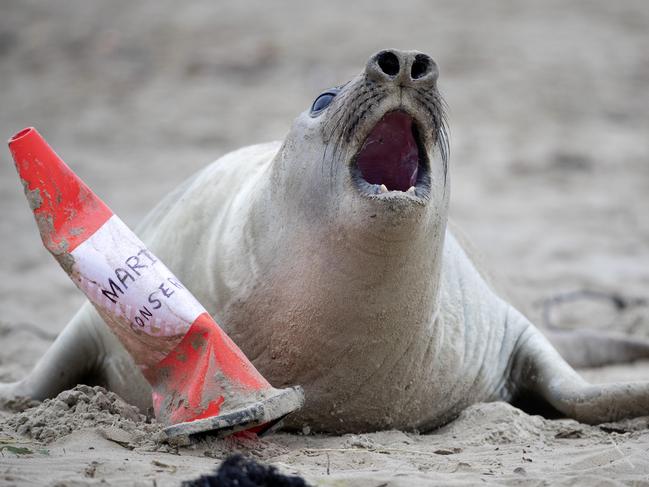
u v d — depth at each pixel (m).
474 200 61.12
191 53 91.69
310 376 19.72
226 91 83.50
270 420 18.06
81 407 19.66
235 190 22.05
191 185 23.72
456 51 90.88
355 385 19.92
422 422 21.56
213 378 18.22
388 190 18.44
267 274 19.64
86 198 19.38
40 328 34.75
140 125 76.62
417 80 17.62
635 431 21.47
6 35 96.56
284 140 20.22
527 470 17.83
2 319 35.91
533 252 49.44
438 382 21.42
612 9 104.88
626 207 60.22
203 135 74.12
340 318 19.00
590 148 72.56
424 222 18.06
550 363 23.64
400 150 18.75
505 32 96.62
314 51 90.75
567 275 44.44
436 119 18.06
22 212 57.66
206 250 21.41
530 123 77.12
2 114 78.94
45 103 81.50
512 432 20.67
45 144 19.23
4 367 28.89
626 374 30.48
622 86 85.75
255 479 15.12
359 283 18.56
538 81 85.50
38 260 47.28
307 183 18.95
